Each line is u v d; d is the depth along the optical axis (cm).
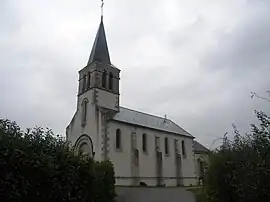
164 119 4781
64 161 1349
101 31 4591
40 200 1186
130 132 3822
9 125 1260
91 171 1512
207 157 1380
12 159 1115
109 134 3556
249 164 1092
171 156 4266
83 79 4166
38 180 1182
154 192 2620
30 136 1317
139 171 3700
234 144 1235
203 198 1432
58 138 1488
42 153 1246
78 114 4047
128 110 4291
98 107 3762
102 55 4381
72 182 1334
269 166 1016
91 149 3600
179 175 4238
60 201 1258
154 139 4116
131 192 2627
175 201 2203
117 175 3438
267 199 1059
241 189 1130
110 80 4138
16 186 1102
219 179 1262
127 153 3666
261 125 1055
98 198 1584
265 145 1027
